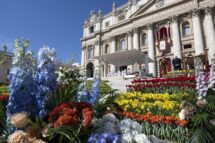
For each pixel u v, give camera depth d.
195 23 35.22
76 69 6.16
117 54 32.69
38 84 3.28
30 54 3.30
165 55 38.41
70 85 4.34
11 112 3.02
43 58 3.40
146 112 7.70
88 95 4.13
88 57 55.59
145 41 43.00
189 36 36.19
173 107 7.41
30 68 3.26
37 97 3.19
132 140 2.89
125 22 46.34
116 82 21.08
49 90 3.27
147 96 9.77
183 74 21.02
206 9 34.53
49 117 3.01
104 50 51.41
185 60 35.50
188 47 36.16
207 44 33.72
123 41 47.62
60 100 3.59
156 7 41.25
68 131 2.76
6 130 3.21
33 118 3.17
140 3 45.66
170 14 38.81
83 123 2.79
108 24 52.12
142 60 34.88
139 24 43.44
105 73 48.66
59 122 2.77
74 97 4.10
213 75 6.70
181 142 5.49
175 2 38.09
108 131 3.01
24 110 3.08
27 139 2.39
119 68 46.22
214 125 5.33
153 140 3.41
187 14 37.06
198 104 5.78
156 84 13.30
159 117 5.97
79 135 2.84
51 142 2.83
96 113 3.74
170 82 13.15
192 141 5.14
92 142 2.62
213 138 5.16
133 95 9.99
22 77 3.10
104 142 2.51
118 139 2.67
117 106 4.57
